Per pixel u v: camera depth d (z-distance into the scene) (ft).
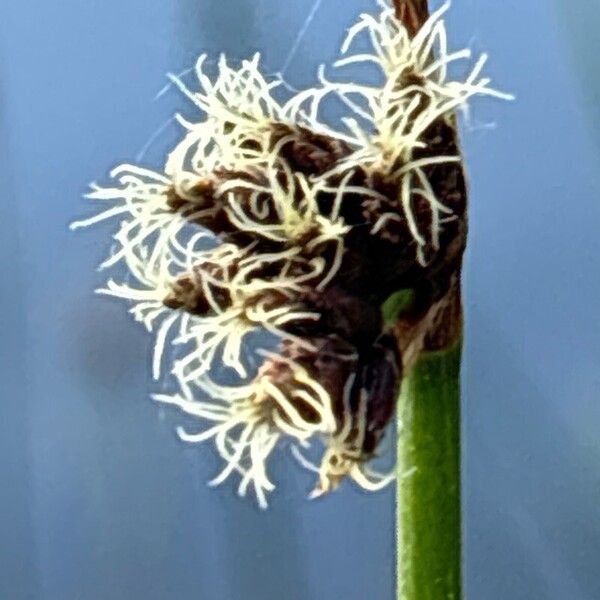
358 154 0.20
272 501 0.47
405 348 0.20
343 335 0.20
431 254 0.20
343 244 0.20
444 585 0.20
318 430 0.20
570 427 0.45
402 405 0.21
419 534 0.20
